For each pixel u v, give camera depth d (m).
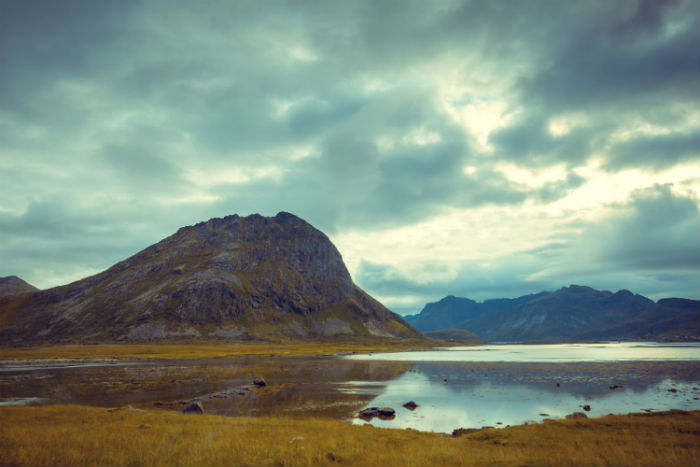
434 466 20.31
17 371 103.69
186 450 22.89
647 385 66.62
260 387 68.75
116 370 104.31
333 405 51.72
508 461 21.28
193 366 116.62
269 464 20.39
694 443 24.94
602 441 26.09
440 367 110.19
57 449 22.44
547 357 153.38
